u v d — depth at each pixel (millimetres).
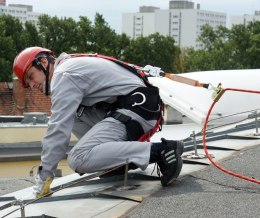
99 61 4195
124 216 3725
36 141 13883
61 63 4215
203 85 4664
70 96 4055
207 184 4402
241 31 45656
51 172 4055
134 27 129875
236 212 3725
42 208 3963
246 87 7895
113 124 4137
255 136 6238
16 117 15266
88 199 4141
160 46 45844
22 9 114375
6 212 4000
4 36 38656
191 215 3688
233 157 5273
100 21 44062
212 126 7457
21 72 4352
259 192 4184
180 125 9211
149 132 4262
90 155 4043
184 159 5203
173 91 8164
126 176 4320
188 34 125375
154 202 3963
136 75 4285
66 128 4031
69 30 42281
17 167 13633
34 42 41438
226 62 45469
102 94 4172
